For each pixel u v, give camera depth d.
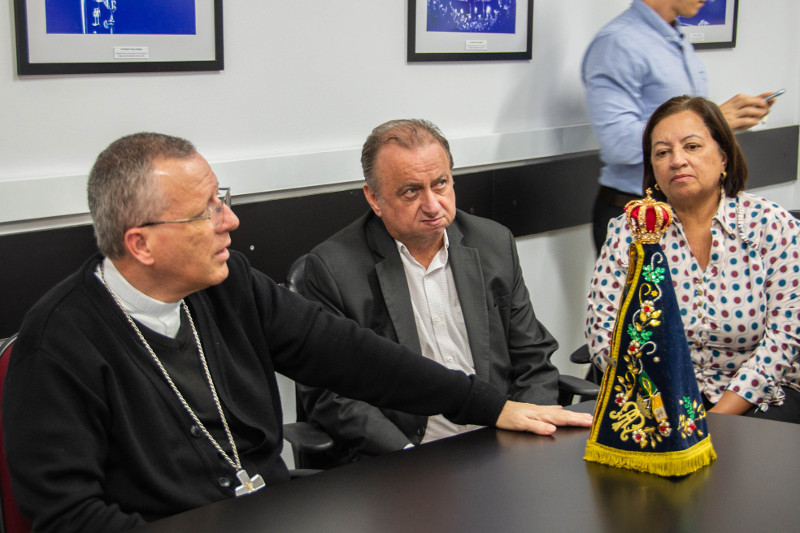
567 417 1.46
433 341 1.92
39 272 2.04
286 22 2.37
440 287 1.93
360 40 2.53
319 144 2.51
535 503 1.14
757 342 1.99
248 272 1.52
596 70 2.78
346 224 2.57
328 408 1.83
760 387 1.91
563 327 3.36
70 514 1.20
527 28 2.93
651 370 1.22
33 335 1.28
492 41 2.84
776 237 1.95
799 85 4.18
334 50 2.48
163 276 1.32
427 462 1.30
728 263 1.98
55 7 1.98
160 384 1.35
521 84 2.99
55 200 2.04
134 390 1.32
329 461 1.91
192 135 2.26
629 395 1.25
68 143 2.07
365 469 1.28
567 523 1.08
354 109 2.56
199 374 1.42
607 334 1.99
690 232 2.01
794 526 1.06
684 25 3.47
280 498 1.18
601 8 3.19
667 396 1.21
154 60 2.14
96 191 1.30
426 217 1.79
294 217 2.44
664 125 1.96
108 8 2.05
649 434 1.22
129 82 2.13
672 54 2.77
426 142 1.77
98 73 2.07
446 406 1.52
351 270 1.87
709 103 1.95
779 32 4.00
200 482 1.37
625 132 2.71
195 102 2.24
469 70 2.82
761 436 1.36
